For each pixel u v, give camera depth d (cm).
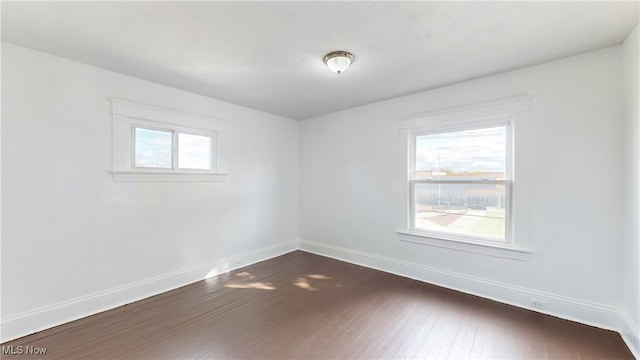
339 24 177
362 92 314
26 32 186
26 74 208
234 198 360
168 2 154
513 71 250
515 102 248
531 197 242
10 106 202
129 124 265
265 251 402
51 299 219
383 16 168
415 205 326
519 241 249
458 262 288
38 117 213
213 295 278
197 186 320
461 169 290
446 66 242
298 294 279
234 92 313
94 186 242
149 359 180
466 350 188
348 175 387
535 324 220
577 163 221
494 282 265
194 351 188
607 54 208
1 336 197
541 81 236
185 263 308
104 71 247
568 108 224
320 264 377
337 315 236
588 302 218
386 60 230
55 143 221
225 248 349
